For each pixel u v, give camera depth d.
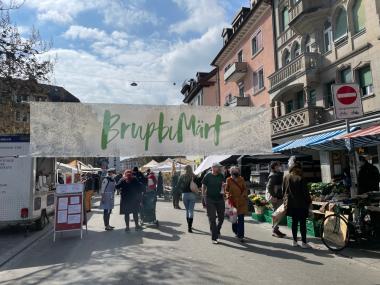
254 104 31.81
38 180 12.63
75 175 24.12
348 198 8.95
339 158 18.73
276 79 25.27
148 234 10.88
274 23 27.47
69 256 8.45
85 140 7.05
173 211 17.09
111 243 9.73
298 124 21.70
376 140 11.95
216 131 7.63
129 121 7.27
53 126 6.95
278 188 11.11
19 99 19.72
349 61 18.94
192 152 7.47
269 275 6.38
